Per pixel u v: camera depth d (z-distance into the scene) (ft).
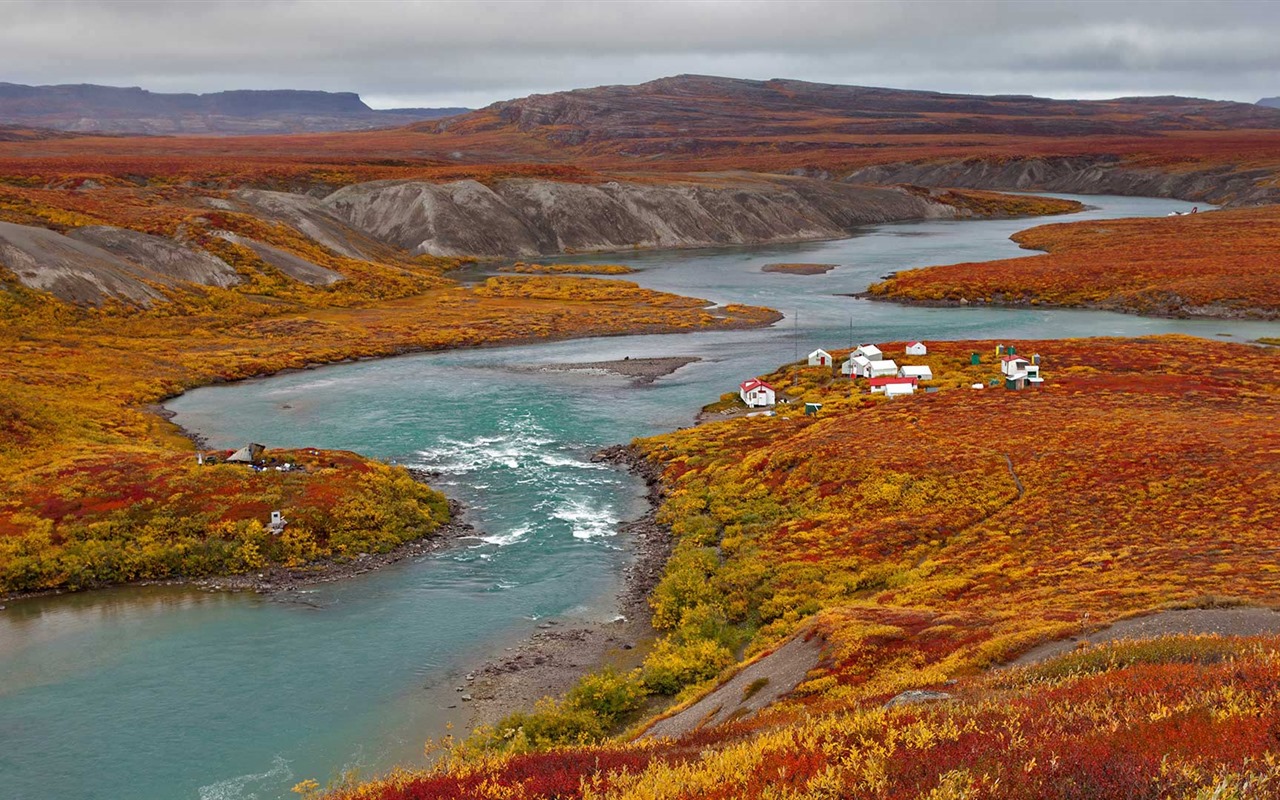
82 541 183.21
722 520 202.08
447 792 56.03
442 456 259.80
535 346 423.64
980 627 109.09
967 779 41.42
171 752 116.67
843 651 108.99
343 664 141.90
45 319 382.42
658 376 360.28
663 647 140.87
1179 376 311.68
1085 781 39.81
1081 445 219.82
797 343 417.90
